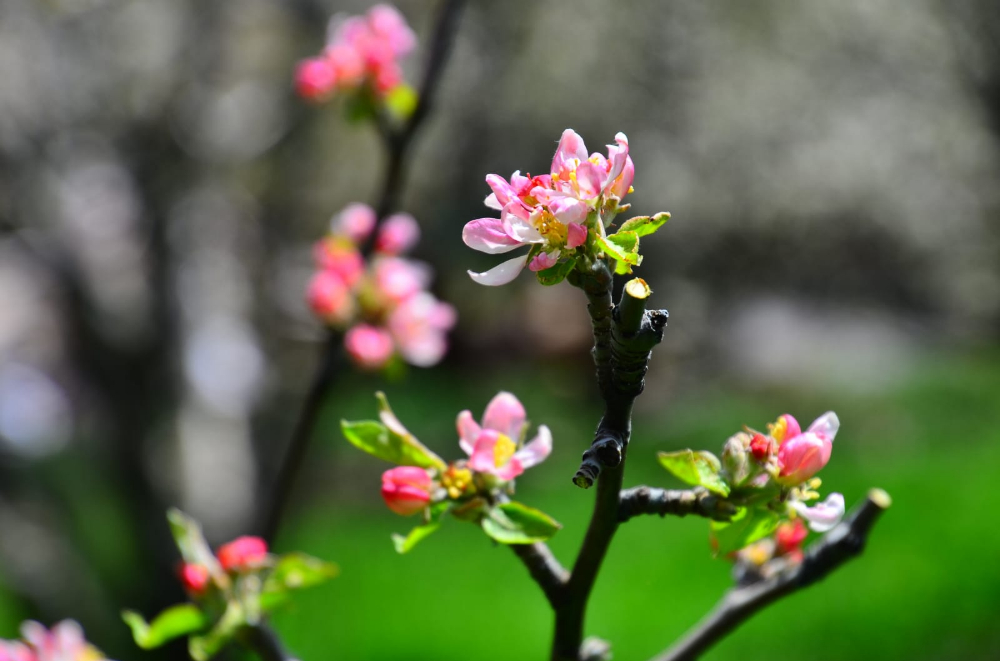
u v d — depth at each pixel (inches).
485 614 313.0
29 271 416.2
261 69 375.6
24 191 307.9
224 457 290.8
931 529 299.9
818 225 540.1
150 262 303.4
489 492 65.7
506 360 565.9
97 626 274.7
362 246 125.0
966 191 545.3
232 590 82.4
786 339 516.1
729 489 61.8
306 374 412.5
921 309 542.6
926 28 543.8
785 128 531.2
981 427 398.9
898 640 251.8
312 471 411.5
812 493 63.2
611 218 57.9
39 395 383.6
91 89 329.1
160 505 274.7
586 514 378.9
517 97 509.0
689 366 526.9
